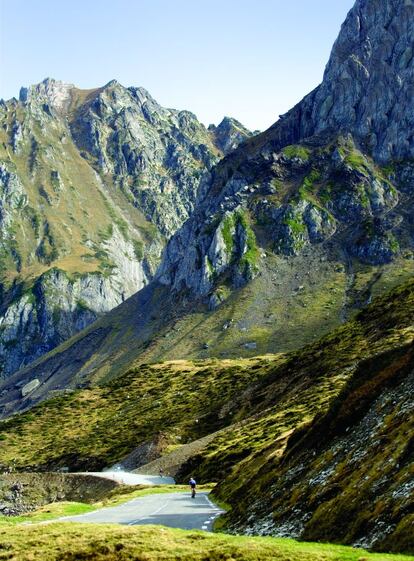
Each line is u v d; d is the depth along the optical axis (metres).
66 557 28.09
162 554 27.03
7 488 136.62
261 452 65.44
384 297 181.50
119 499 84.31
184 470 116.31
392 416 37.66
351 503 30.44
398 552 23.64
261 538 28.84
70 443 197.38
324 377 133.25
